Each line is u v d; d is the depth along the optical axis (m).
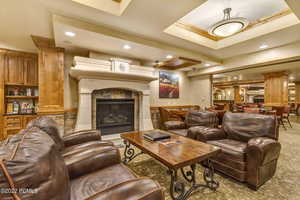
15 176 0.55
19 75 3.80
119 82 3.81
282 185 1.78
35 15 2.22
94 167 1.36
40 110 3.16
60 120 3.32
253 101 14.57
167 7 1.98
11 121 3.61
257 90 14.18
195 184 1.66
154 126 4.98
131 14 2.15
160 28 2.59
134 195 0.77
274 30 2.66
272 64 3.89
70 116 3.66
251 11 2.50
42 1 1.89
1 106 3.60
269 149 1.68
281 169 2.17
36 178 0.60
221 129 2.51
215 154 1.67
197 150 1.68
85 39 2.77
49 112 3.21
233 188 1.73
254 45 3.35
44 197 0.61
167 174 2.05
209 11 2.51
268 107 5.88
